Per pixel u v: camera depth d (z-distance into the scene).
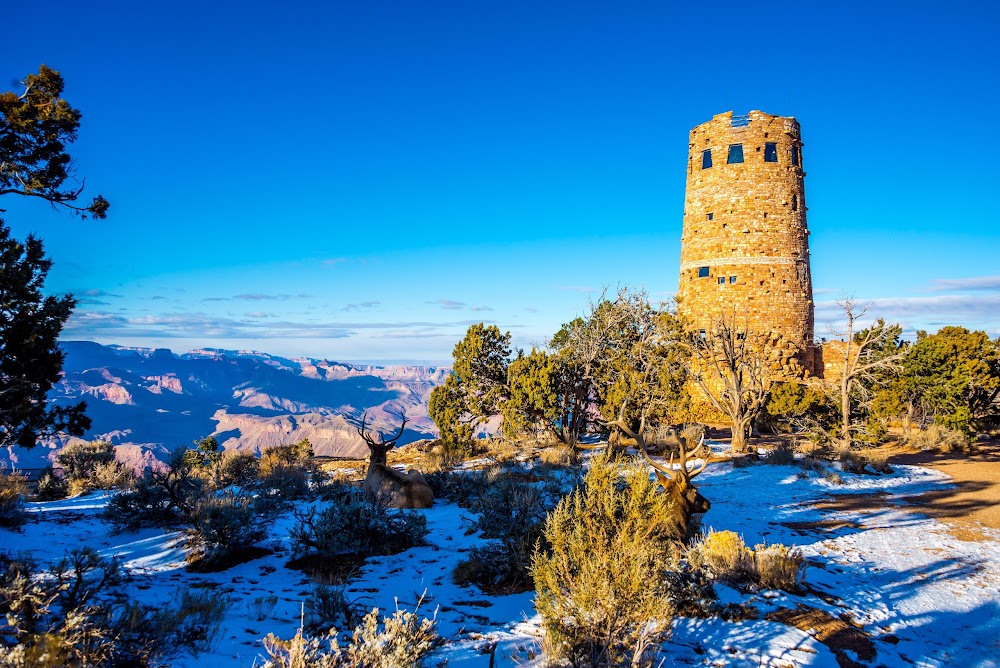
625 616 6.44
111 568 7.98
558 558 7.14
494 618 8.23
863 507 19.22
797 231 49.00
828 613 8.91
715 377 45.31
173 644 6.28
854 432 37.47
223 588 9.39
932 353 37.44
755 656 7.10
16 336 11.96
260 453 34.50
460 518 15.67
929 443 36.44
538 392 31.50
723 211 49.12
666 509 8.33
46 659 4.76
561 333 36.72
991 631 9.13
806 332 48.69
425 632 6.34
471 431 34.09
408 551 12.37
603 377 34.31
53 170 14.27
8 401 11.59
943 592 10.96
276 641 6.46
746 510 18.20
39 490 21.50
